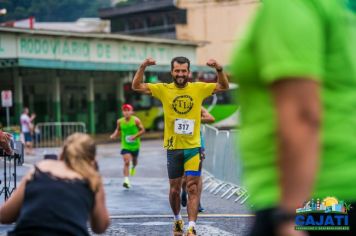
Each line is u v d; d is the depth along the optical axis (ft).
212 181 107.14
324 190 15.94
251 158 16.03
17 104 263.90
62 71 282.15
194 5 444.96
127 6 487.20
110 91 320.09
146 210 79.15
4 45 247.50
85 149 29.94
